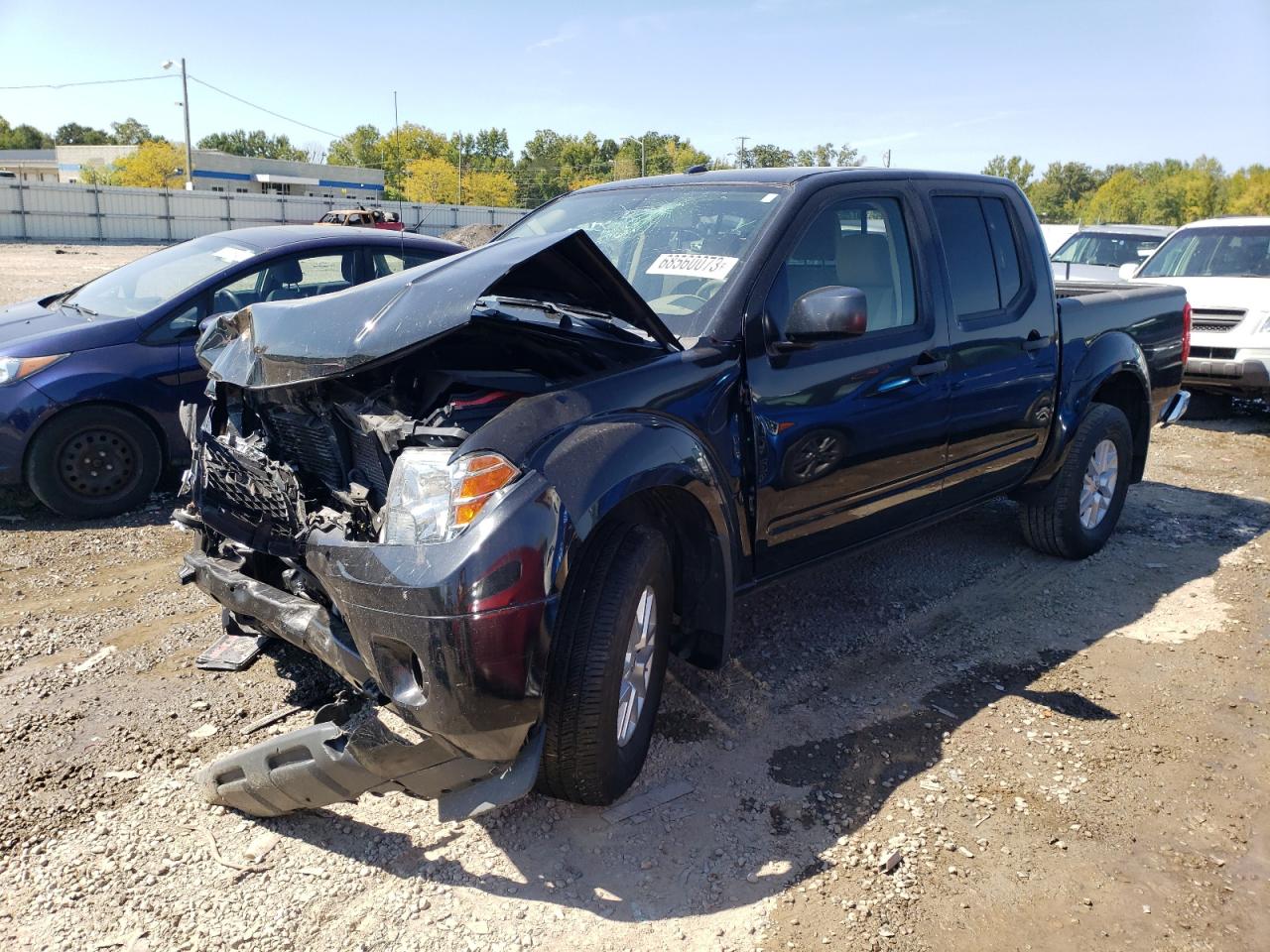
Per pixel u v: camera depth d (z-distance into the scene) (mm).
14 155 97375
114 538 5301
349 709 2680
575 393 2736
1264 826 2969
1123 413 5398
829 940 2455
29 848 2691
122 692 3555
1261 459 7766
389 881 2619
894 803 3033
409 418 2670
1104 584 4906
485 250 3018
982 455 4297
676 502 3018
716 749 3309
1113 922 2555
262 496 3010
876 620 4402
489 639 2383
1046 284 4629
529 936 2439
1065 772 3227
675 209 3811
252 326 3127
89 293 6441
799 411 3340
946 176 4242
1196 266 9984
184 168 73125
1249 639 4297
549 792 2898
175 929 2416
